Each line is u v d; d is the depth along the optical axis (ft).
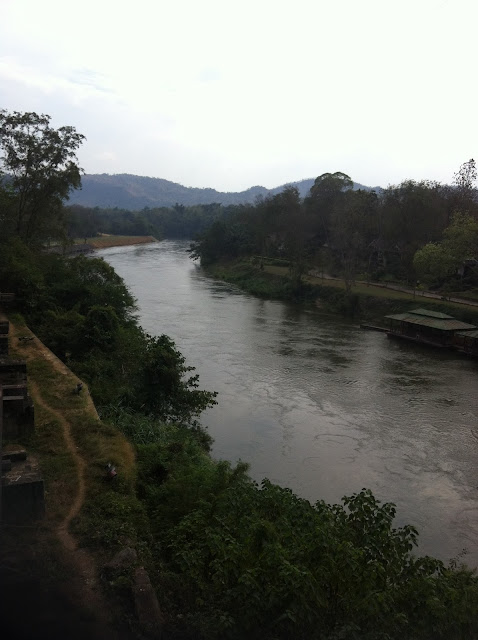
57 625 25.16
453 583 31.91
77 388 61.93
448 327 135.64
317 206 293.23
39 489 34.22
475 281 204.74
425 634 27.02
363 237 226.17
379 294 191.93
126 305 131.13
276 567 27.58
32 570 28.63
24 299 110.93
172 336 142.72
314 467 69.72
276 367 116.16
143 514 38.34
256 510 36.40
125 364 89.76
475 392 102.12
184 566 31.53
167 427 68.03
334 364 119.85
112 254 395.96
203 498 41.60
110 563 30.19
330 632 25.63
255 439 77.92
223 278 276.82
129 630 25.40
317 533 30.78
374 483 66.18
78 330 92.79
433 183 266.77
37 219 152.56
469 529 56.95
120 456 46.75
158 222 643.04
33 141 140.36
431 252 167.63
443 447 77.41
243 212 389.39
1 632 23.99
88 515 36.11
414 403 95.50
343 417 88.12
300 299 214.07
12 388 47.52
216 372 111.34
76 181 148.25
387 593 27.61
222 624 25.52
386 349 136.15
